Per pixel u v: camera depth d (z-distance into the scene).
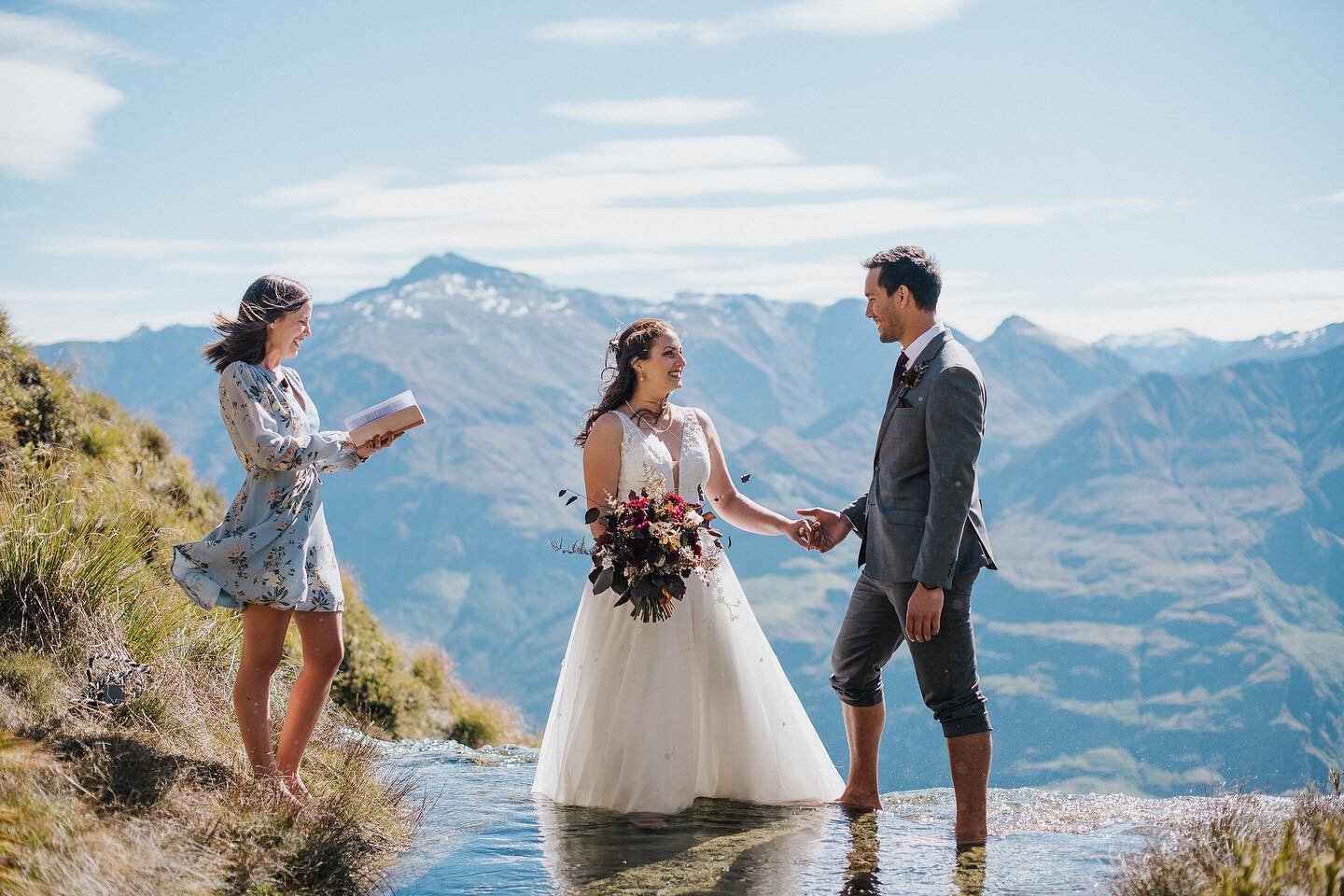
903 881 3.88
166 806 3.79
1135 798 5.23
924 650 4.41
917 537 4.44
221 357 4.30
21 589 4.93
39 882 3.08
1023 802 5.14
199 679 5.17
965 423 4.25
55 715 4.23
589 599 5.16
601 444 5.14
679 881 3.89
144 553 6.14
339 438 4.19
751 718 5.17
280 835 3.85
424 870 4.03
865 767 5.04
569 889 3.80
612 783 4.99
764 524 5.46
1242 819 3.89
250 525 4.23
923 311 4.51
